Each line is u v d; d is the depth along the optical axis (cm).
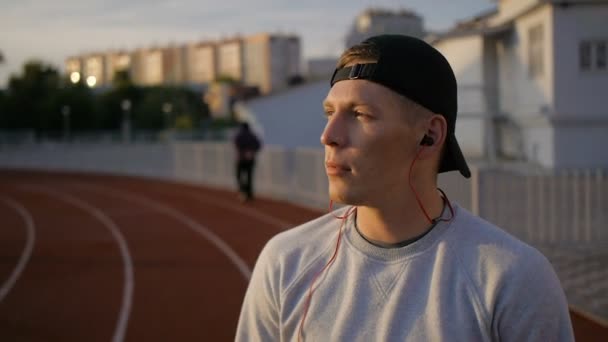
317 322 132
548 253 733
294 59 8231
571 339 124
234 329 611
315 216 1255
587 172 731
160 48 8850
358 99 125
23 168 3519
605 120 1867
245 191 1551
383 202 129
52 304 712
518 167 1894
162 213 1455
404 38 131
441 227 130
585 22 1850
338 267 135
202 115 5303
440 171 139
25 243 1116
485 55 2220
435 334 119
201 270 856
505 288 119
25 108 4331
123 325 633
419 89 125
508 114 2150
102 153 2967
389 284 127
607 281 628
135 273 851
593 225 734
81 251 1021
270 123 2967
